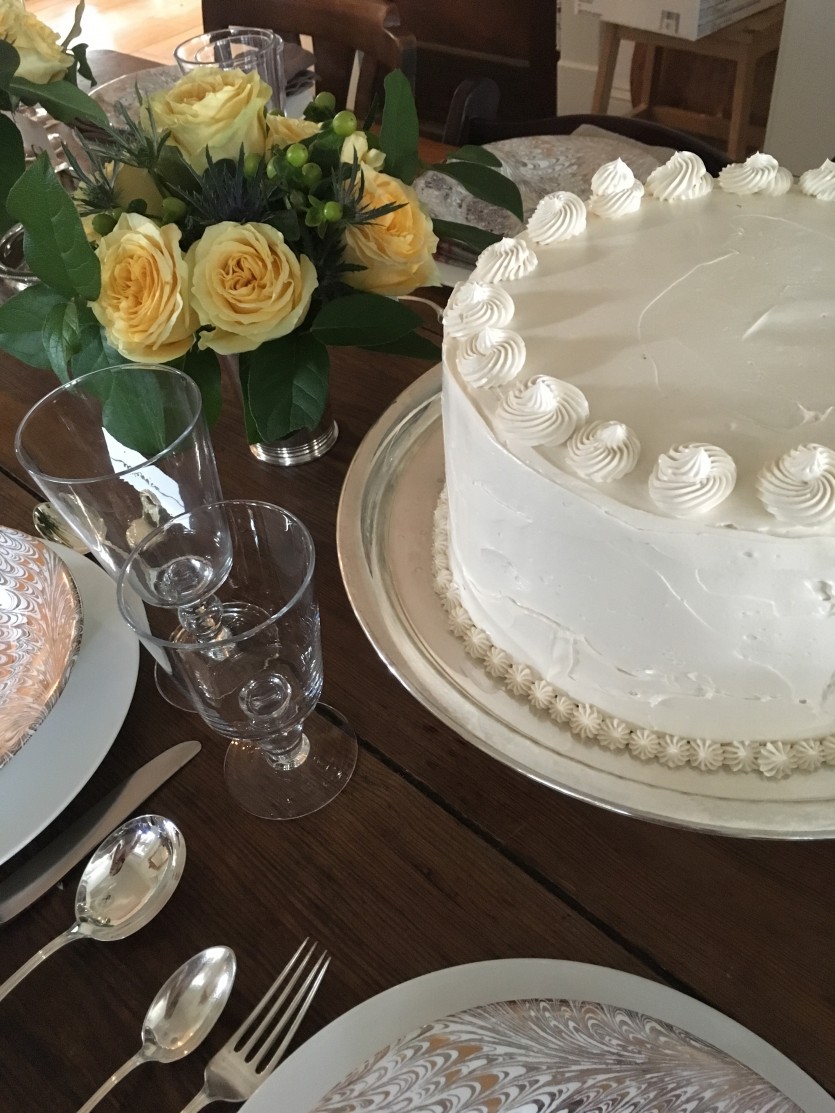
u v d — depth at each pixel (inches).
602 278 30.7
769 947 22.9
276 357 31.1
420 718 28.9
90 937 24.0
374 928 24.0
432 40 105.0
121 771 27.9
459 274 48.6
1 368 46.1
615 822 25.9
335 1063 20.7
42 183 26.0
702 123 117.1
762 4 97.1
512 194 36.3
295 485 37.1
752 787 26.1
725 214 33.2
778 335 27.6
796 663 25.3
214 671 23.4
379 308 30.2
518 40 97.0
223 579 28.4
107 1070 21.8
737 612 24.5
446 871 25.0
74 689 28.9
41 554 30.5
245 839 26.0
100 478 26.6
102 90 68.7
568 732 27.9
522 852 25.4
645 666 26.7
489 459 26.3
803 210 33.0
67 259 27.3
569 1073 19.1
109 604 31.3
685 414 25.8
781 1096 18.5
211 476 30.5
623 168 34.0
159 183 30.3
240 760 27.9
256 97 29.7
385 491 36.1
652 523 23.8
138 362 29.6
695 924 23.5
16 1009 23.0
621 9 100.3
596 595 26.0
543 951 23.3
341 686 30.0
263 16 66.2
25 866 25.6
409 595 32.5
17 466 39.9
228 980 22.9
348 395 41.1
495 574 28.6
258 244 28.1
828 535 22.7
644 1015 20.2
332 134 30.9
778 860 24.7
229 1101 20.9
